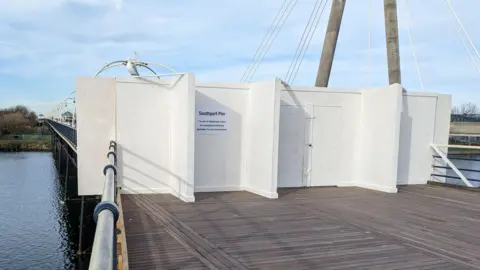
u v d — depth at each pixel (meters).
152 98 6.85
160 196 6.71
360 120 8.37
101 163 6.75
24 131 87.25
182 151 6.37
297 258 3.78
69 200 23.23
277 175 7.38
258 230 4.75
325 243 4.30
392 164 7.60
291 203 6.44
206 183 7.29
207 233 4.56
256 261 3.66
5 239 17.02
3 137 77.62
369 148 8.13
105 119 6.69
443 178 9.21
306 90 7.90
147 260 3.62
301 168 8.02
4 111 90.06
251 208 5.98
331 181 8.27
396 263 3.72
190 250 3.94
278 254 3.88
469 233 4.84
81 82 6.55
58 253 15.29
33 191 27.83
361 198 7.05
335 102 8.15
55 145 47.09
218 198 6.68
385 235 4.68
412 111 8.73
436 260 3.84
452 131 10.77
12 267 13.88
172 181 6.90
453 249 4.19
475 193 7.74
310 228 4.91
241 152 7.47
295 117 7.88
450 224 5.28
